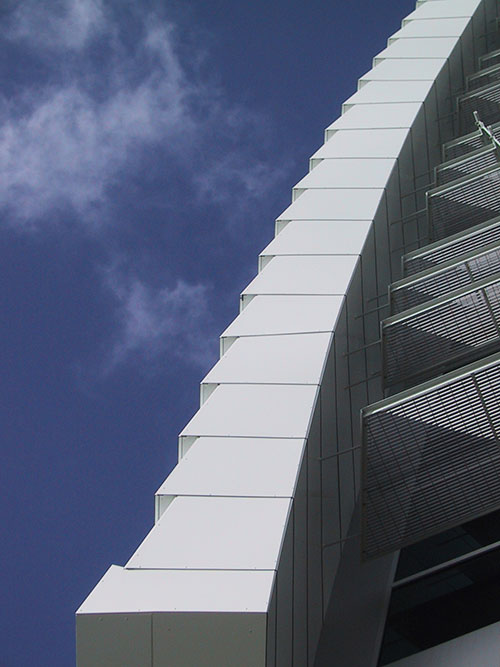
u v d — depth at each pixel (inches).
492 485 424.2
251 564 352.8
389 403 433.4
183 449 439.8
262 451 424.5
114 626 321.4
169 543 366.9
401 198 721.6
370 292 605.0
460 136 862.5
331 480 466.6
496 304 508.1
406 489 430.3
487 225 610.2
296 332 518.9
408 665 403.2
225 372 491.8
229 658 316.2
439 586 439.2
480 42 1083.9
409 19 1072.8
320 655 422.3
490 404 424.8
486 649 396.8
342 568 468.8
